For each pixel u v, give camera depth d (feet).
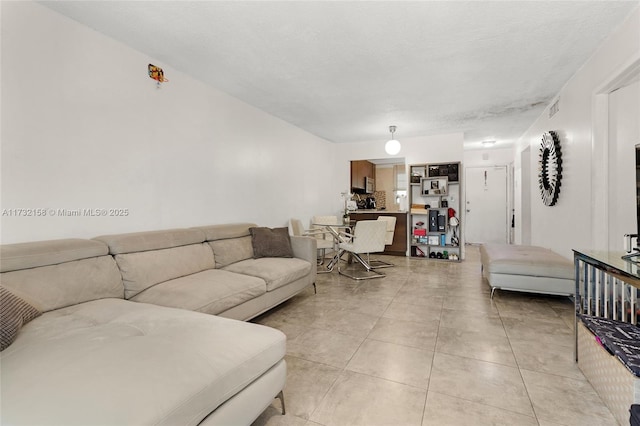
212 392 3.44
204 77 10.37
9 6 6.04
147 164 8.84
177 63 9.32
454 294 11.22
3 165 5.99
